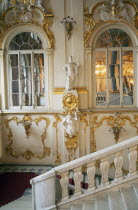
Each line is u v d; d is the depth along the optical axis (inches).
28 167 330.6
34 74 334.6
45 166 333.1
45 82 332.2
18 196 243.4
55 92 322.7
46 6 319.0
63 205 164.1
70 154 323.0
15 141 335.6
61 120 323.9
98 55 326.3
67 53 321.1
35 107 336.5
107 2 313.3
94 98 330.0
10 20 323.3
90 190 164.2
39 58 331.9
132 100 329.7
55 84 325.1
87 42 317.4
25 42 331.3
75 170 165.8
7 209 213.2
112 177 310.3
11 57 335.0
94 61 326.0
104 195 161.2
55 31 319.3
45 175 162.2
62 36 318.7
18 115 331.0
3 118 332.8
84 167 304.3
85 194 163.2
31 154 335.3
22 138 334.3
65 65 314.2
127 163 314.7
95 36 321.7
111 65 327.9
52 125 325.4
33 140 333.7
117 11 313.3
